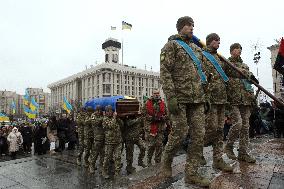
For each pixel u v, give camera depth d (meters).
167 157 3.80
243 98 5.00
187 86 3.59
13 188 6.72
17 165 9.53
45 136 15.40
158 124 8.16
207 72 4.42
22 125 18.28
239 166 4.50
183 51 3.68
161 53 3.70
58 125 14.11
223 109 4.51
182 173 4.07
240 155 4.97
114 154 7.86
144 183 3.51
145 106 8.21
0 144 16.42
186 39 3.94
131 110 8.23
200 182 3.38
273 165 4.53
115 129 7.78
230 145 5.22
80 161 9.78
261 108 13.42
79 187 6.78
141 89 100.12
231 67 4.71
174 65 3.69
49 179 7.58
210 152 6.52
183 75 3.63
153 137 8.16
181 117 3.59
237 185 3.33
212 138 4.37
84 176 7.92
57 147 13.91
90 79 97.75
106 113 7.84
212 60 4.52
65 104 26.08
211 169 4.30
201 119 3.63
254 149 6.39
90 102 9.66
